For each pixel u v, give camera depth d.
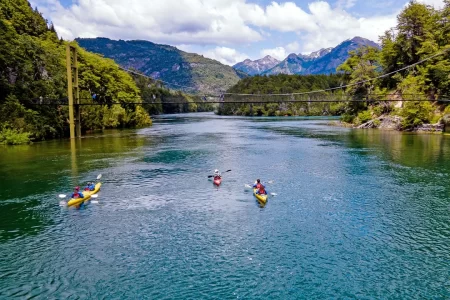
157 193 32.38
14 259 20.23
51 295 16.89
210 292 17.14
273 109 191.88
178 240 22.59
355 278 18.31
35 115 69.50
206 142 67.62
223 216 26.66
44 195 31.72
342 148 57.66
